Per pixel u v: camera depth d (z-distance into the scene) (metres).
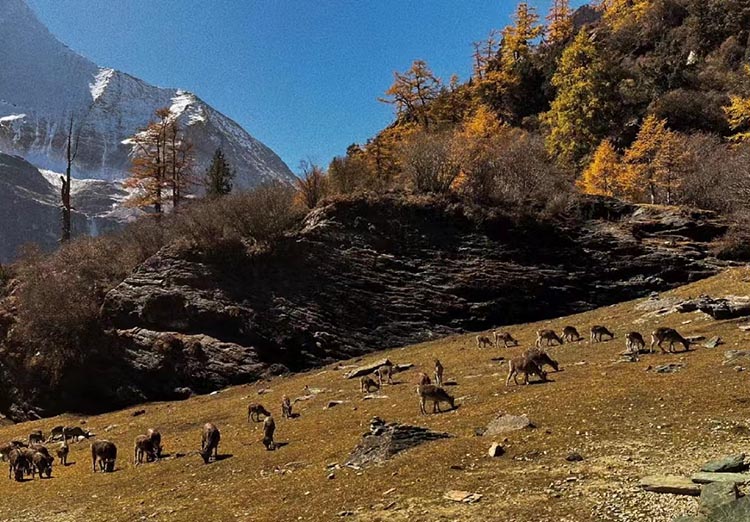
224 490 12.14
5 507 13.55
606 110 70.38
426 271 38.47
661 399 13.42
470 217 40.56
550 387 16.86
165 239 40.91
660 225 42.69
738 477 8.43
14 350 36.81
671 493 8.43
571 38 99.56
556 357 22.53
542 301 37.91
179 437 20.52
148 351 34.12
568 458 10.50
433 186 42.72
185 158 58.38
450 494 9.50
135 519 11.01
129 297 36.38
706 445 10.41
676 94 72.19
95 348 34.50
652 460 9.96
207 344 34.34
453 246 39.66
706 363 16.70
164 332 35.03
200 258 37.62
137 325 35.75
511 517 8.34
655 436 11.18
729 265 38.94
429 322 36.44
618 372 17.38
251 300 36.06
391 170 60.00
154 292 36.12
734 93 70.25
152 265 37.97
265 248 37.50
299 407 22.02
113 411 32.09
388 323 36.25
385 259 38.47
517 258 39.38
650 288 38.34
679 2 95.94
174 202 56.75
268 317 35.38
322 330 35.44
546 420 13.12
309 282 36.88
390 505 9.42
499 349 27.22
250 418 21.47
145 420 25.88
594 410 13.27
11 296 43.50
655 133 56.22
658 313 27.12
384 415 17.25
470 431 13.48
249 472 13.45
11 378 35.97
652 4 99.56
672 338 19.69
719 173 48.09
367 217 39.81
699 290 30.03
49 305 35.31
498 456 11.16
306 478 11.91
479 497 9.22
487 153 44.50
